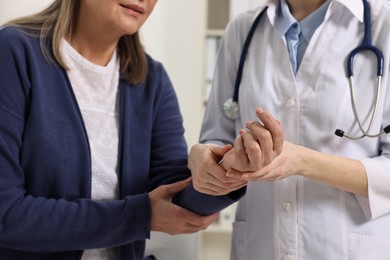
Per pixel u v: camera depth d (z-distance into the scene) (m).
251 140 0.86
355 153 1.10
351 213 1.10
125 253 1.14
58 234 1.01
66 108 1.07
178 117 1.31
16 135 1.00
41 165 1.03
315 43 1.15
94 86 1.15
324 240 1.09
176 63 2.17
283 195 1.14
